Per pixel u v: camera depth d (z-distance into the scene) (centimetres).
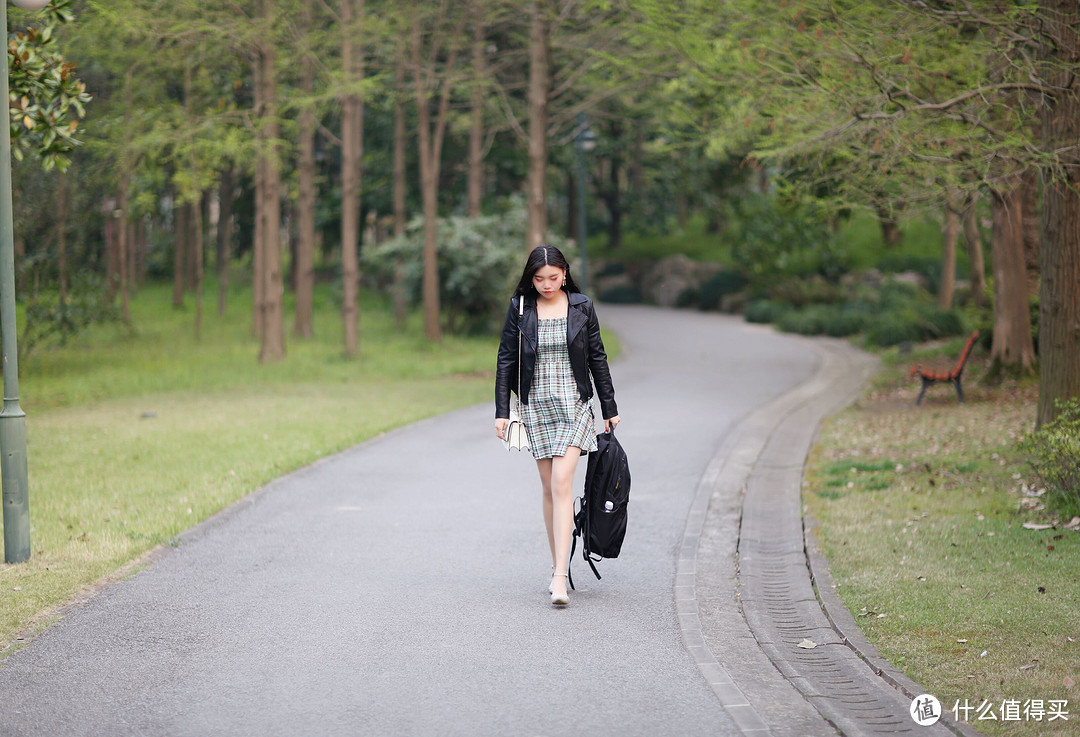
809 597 571
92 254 3397
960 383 1412
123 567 641
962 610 525
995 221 1521
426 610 556
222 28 1891
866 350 2462
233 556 671
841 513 760
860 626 515
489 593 589
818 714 413
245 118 2048
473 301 2952
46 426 1336
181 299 3784
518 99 3306
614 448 561
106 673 461
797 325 3012
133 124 2039
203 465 1005
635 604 568
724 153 1391
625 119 2733
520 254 2880
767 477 932
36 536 707
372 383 1911
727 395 1627
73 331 2352
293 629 523
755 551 677
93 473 970
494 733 395
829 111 888
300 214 2839
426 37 2714
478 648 495
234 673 461
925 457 973
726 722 405
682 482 924
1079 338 870
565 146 4122
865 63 855
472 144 3014
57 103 941
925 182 933
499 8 2392
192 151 2059
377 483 925
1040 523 693
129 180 2769
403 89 2700
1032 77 853
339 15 2189
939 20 866
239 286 4544
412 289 2967
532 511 809
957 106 902
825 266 3816
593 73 2233
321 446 1120
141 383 1898
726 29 1031
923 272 3750
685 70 1273
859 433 1169
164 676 457
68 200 2439
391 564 652
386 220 4047
